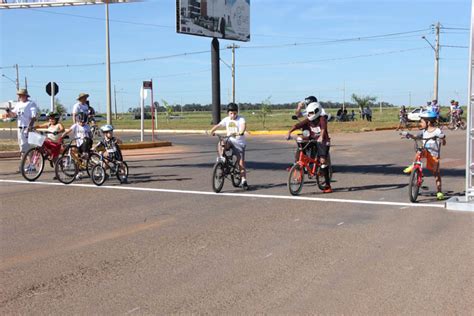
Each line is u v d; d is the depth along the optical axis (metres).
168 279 5.06
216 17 39.28
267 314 4.19
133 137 30.48
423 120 9.13
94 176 11.08
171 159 16.95
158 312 4.25
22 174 11.64
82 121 11.81
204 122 59.62
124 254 5.94
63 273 5.27
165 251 6.05
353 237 6.62
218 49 40.50
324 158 10.09
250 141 26.23
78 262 5.64
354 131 32.50
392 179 12.05
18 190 10.54
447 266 5.38
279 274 5.18
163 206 8.81
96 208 8.66
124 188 10.80
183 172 13.53
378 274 5.14
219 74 40.88
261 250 6.05
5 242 6.48
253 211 8.35
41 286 4.90
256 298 4.54
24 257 5.84
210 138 29.75
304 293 4.64
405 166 14.51
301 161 9.95
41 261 5.69
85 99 11.91
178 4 35.62
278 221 7.59
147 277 5.13
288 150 20.45
